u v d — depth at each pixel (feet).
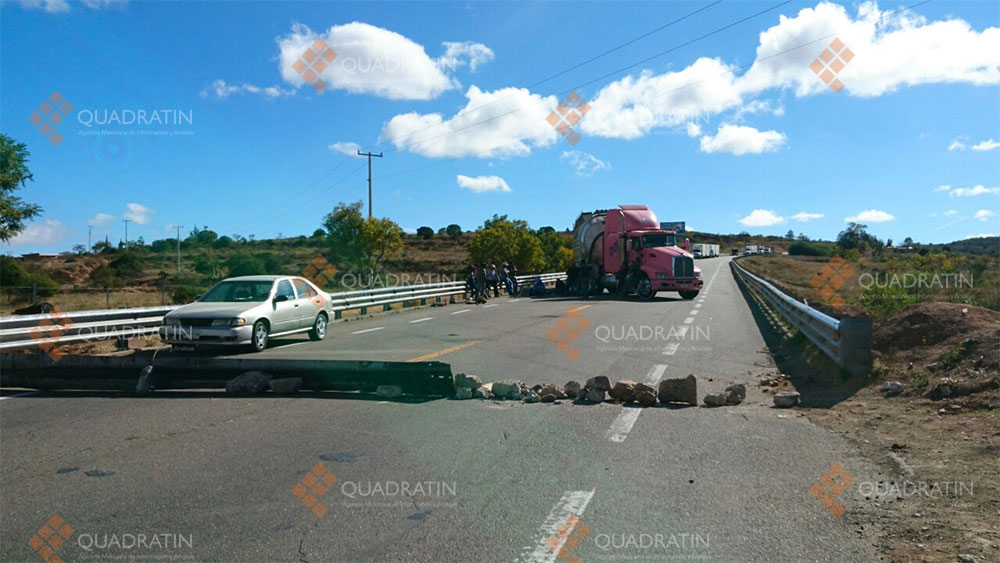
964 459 18.88
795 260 278.67
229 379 31.04
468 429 23.44
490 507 15.97
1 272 120.26
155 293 121.60
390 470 18.81
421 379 29.43
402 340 50.98
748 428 23.40
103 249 241.76
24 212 80.18
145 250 244.83
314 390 30.68
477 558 13.25
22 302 97.30
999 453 18.98
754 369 36.70
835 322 32.04
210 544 13.97
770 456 19.99
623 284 105.40
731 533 14.43
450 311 83.92
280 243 273.33
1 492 17.17
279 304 46.47
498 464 19.34
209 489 17.28
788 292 67.67
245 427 23.85
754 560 13.15
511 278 127.44
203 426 24.07
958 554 13.08
